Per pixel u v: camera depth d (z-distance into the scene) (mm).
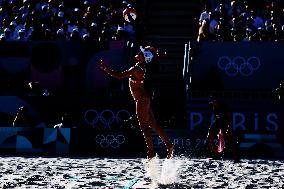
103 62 28734
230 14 70812
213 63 58719
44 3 71938
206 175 34344
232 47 58906
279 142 54750
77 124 57719
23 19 68875
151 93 59656
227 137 45625
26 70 61562
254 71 58781
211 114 56875
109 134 54750
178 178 31625
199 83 58594
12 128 55156
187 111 57156
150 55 29875
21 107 56219
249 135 54906
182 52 68375
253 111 55875
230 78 58750
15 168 38094
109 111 57688
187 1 75000
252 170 38500
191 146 53719
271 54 58875
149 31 72312
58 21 67375
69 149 54844
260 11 69938
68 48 61219
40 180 30328
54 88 61312
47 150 54875
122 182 29406
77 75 61062
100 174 33938
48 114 58094
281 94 56625
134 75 29625
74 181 29734
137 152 54406
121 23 67688
